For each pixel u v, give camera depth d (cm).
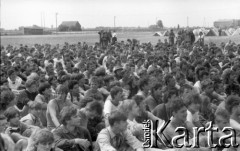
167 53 3006
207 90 1184
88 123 873
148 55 2594
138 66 2103
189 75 1588
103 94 1225
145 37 8156
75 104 1128
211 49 3002
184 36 4719
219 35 7738
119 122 702
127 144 734
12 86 1553
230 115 874
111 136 721
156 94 1066
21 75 1670
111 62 2102
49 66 1908
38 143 641
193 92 977
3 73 1527
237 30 8394
